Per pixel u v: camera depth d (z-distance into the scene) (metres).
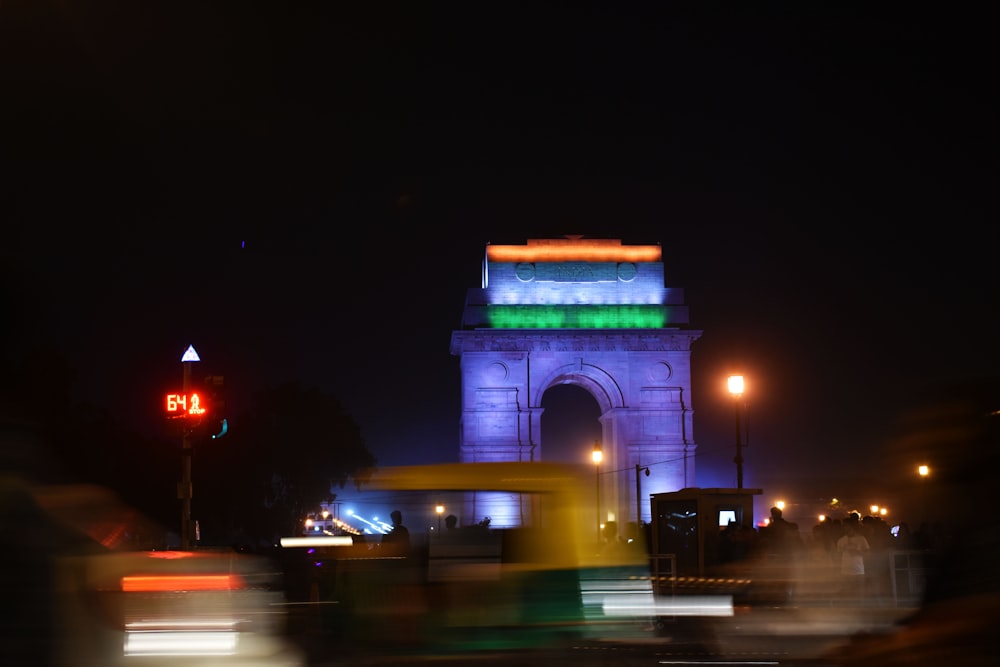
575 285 145.12
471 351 142.25
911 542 39.97
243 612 23.39
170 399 47.06
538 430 141.00
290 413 128.62
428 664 24.45
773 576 44.12
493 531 28.53
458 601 27.77
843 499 125.69
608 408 145.62
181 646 21.30
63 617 8.35
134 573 21.00
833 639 29.80
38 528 8.16
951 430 6.31
